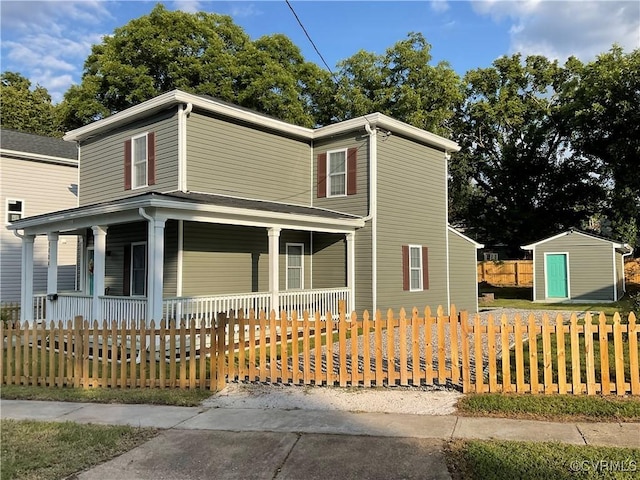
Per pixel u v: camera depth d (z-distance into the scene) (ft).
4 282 59.47
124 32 82.53
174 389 24.59
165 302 33.37
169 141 43.73
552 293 82.28
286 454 15.67
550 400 20.25
